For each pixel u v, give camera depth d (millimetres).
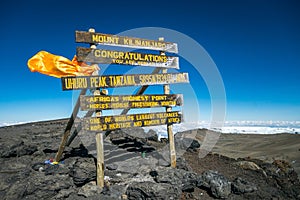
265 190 7516
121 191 6637
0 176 7375
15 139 14531
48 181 6473
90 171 6910
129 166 8516
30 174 7355
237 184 7172
